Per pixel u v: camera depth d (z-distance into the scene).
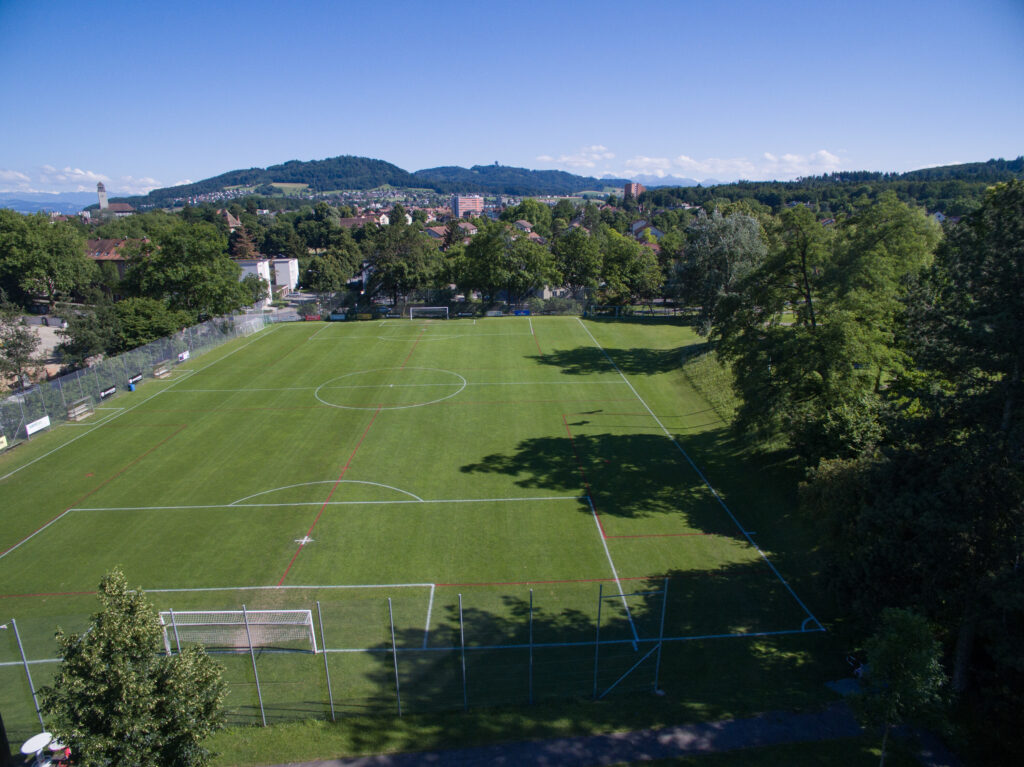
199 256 74.88
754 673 20.59
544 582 26.39
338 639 21.86
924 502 18.33
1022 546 17.28
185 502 34.06
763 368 35.03
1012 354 17.23
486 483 36.00
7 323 54.56
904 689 14.17
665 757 16.75
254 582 26.67
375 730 17.86
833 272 34.00
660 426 45.25
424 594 25.52
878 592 19.83
